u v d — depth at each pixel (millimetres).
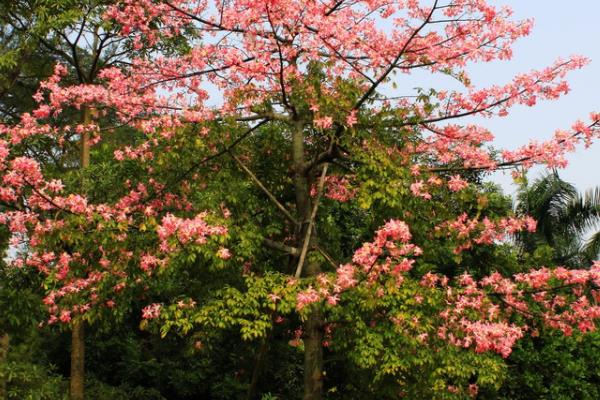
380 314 8242
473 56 7891
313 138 10336
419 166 8586
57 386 13836
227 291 7836
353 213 13188
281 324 10797
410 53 8195
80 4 12539
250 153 10281
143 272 8680
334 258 10680
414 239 9523
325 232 10695
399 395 9086
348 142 8414
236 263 8969
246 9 8508
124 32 9484
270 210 10227
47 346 17891
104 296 8734
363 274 7277
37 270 12234
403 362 7770
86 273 9359
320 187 9305
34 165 7434
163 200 9508
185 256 7957
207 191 9547
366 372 9273
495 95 8055
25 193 8406
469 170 8742
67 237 8000
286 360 13859
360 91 8352
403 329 7973
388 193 8344
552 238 21812
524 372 13281
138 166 9586
